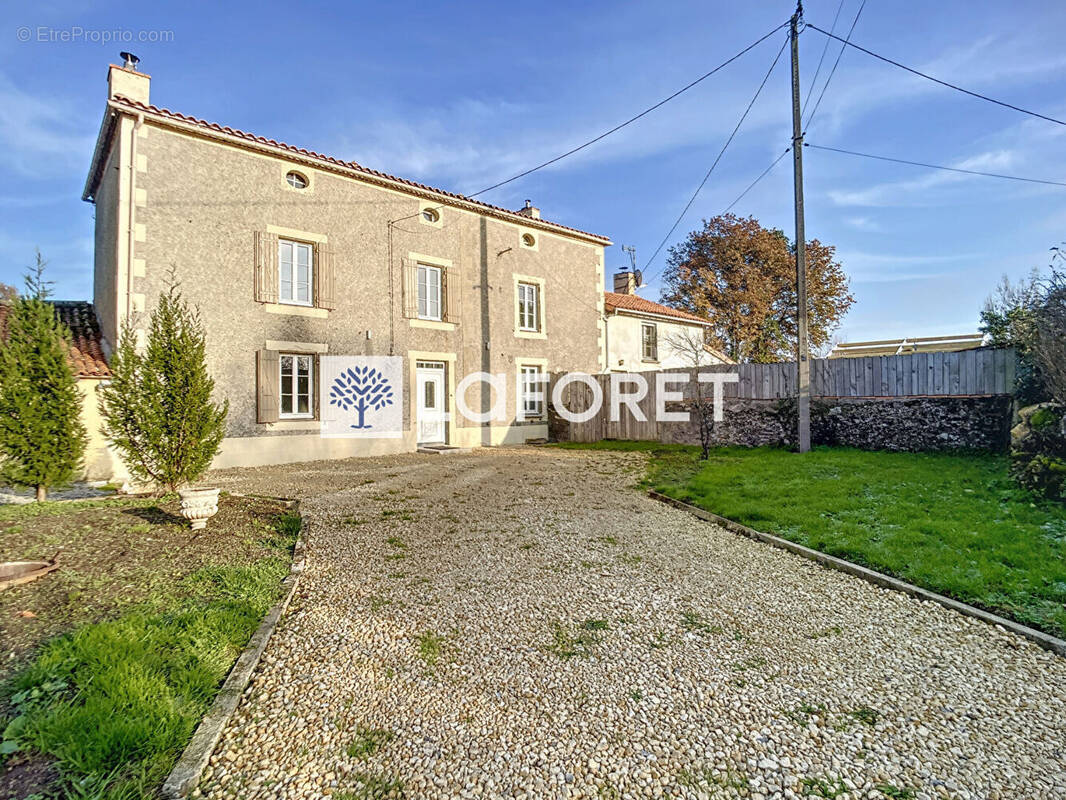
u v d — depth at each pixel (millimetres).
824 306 28719
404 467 10523
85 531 5250
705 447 10820
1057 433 6266
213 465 9977
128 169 9141
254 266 10523
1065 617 3568
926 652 3328
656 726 2576
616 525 6285
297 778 2213
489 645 3389
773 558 5133
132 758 2232
